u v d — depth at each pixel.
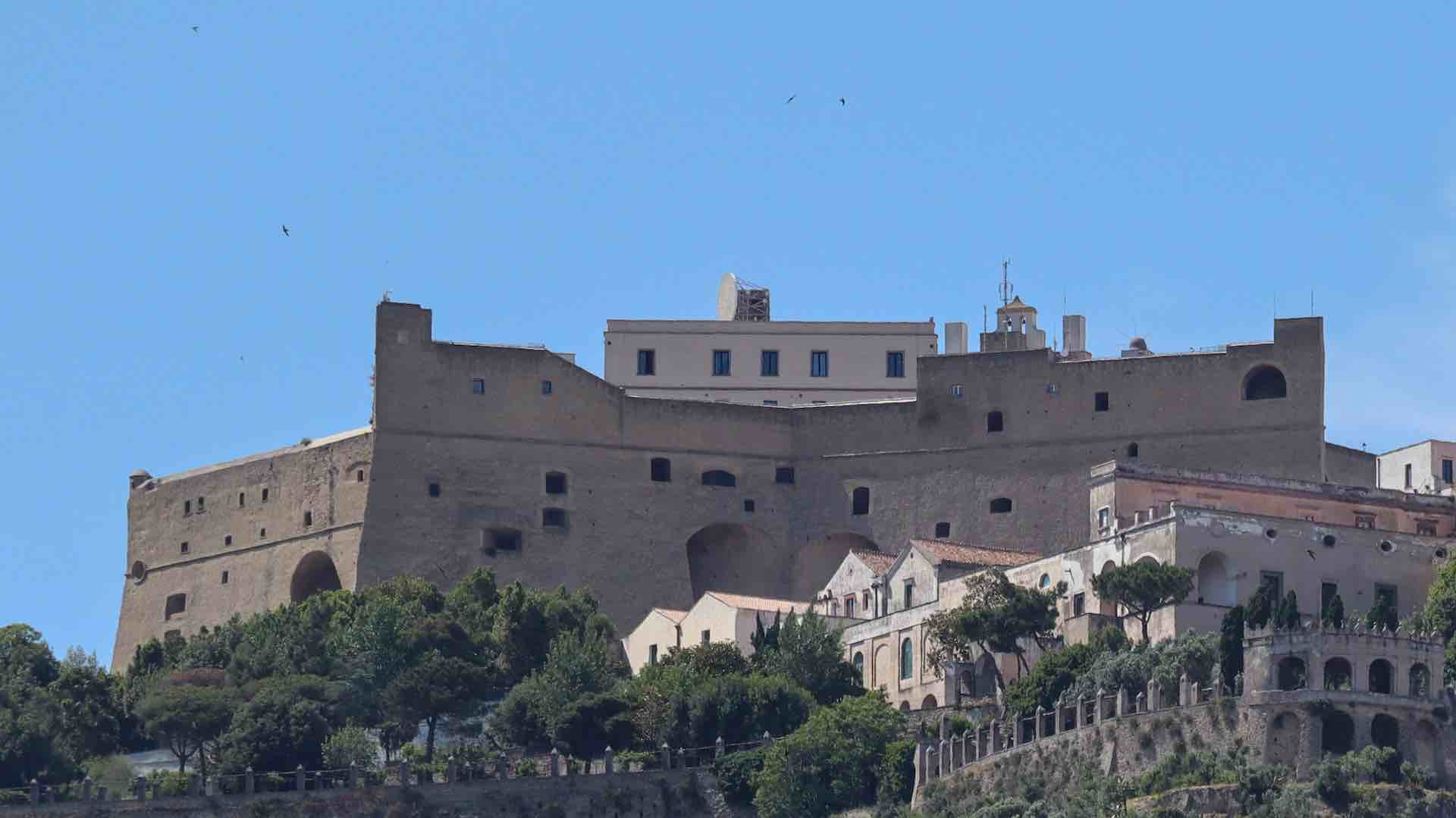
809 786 167.88
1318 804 144.38
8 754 179.50
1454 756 149.62
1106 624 180.12
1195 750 152.25
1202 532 180.75
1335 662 150.50
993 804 156.25
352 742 178.12
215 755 181.12
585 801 171.38
